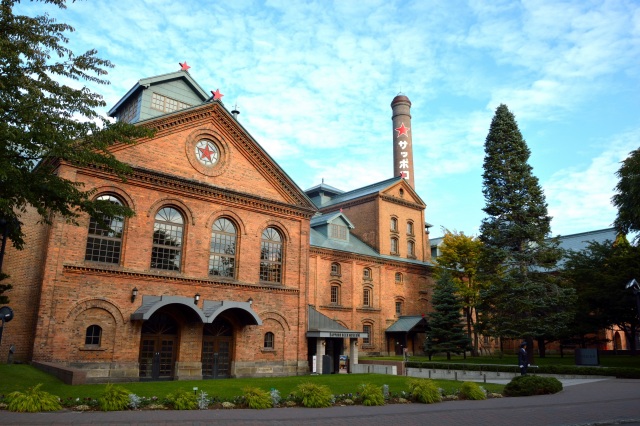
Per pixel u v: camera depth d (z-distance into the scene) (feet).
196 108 89.30
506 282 114.52
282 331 96.68
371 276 148.15
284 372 94.73
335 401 53.93
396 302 154.20
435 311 151.43
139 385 60.75
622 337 193.88
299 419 42.11
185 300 78.89
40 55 51.65
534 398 61.11
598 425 42.80
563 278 128.77
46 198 54.60
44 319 68.44
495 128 128.26
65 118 52.37
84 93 55.06
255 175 98.02
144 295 79.20
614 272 117.29
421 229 172.24
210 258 89.25
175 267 84.38
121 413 42.68
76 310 71.87
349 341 110.32
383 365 106.11
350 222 154.81
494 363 119.55
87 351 71.82
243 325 90.63
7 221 57.06
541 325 110.63
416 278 161.79
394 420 43.19
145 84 96.07
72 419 38.32
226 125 94.32
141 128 59.26
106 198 78.69
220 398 51.24
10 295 78.43
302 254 102.99
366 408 50.65
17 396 42.93
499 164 124.77
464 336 131.95
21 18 50.34
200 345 84.02
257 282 94.17
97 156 55.11
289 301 98.94
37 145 50.70
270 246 99.14
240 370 88.48
